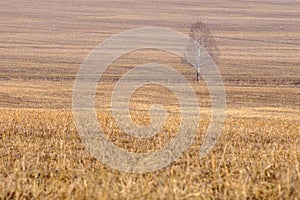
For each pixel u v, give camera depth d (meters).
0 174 25.52
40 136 38.41
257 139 38.84
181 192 20.67
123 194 20.41
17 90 110.00
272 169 25.98
